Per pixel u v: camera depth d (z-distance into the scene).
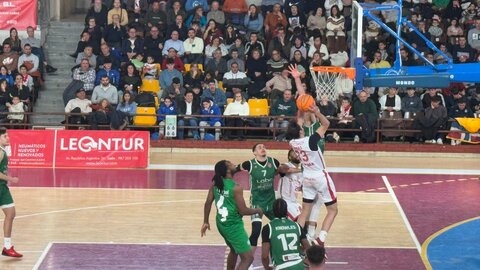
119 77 31.95
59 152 28.80
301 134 17.95
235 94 31.30
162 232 20.95
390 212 23.22
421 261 18.89
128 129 31.47
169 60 31.86
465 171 28.80
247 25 34.56
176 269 18.05
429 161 30.61
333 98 22.84
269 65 32.41
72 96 31.70
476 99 32.34
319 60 31.72
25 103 31.39
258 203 18.20
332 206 17.62
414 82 18.53
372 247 19.94
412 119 31.25
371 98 32.09
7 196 18.55
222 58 32.62
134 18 34.75
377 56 31.62
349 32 33.81
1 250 19.17
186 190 25.52
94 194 24.91
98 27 33.50
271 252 15.30
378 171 28.62
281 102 31.38
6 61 32.47
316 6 34.47
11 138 28.83
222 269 18.09
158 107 31.61
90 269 17.95
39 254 18.95
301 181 18.33
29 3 34.09
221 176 16.45
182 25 33.66
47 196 24.55
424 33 33.09
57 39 35.00
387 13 33.22
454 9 34.88
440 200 24.66
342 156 31.25
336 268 18.28
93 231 20.94
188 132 31.97
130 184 26.30
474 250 19.75
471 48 33.44
